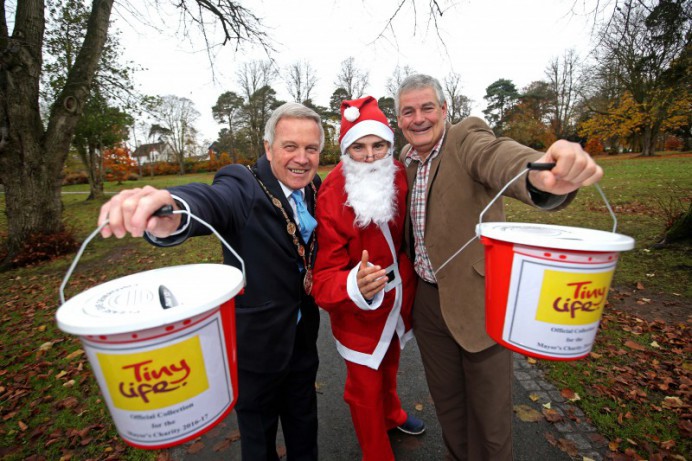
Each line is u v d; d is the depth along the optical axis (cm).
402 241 218
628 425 258
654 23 593
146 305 88
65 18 1195
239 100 4838
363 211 189
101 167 2461
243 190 165
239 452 257
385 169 198
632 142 3697
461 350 195
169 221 108
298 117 167
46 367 372
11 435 279
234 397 101
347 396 212
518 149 134
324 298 183
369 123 196
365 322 205
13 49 782
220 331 92
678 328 377
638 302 439
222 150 5644
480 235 119
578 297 99
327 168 3338
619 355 339
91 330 74
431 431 266
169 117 5291
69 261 814
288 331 175
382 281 170
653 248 605
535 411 279
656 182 1390
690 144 3547
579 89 3278
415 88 186
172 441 88
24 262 795
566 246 94
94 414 299
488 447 183
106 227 93
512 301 108
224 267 109
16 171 835
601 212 951
